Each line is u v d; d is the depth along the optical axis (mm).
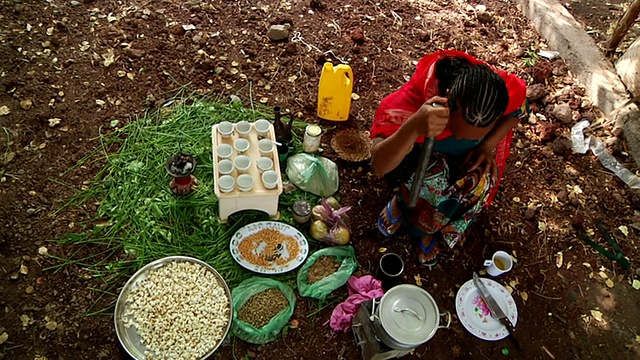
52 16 3516
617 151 3402
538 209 3113
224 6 3834
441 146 2449
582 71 3766
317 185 2893
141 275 2445
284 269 2600
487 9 4258
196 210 2748
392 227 2797
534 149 3381
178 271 2479
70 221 2656
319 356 2426
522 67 3846
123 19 3602
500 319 2633
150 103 3186
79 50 3367
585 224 3092
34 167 2826
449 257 2840
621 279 2902
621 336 2697
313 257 2648
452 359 2516
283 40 3672
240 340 2410
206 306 2402
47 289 2443
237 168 2656
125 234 2641
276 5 3934
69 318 2377
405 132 2117
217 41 3598
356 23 3916
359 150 3098
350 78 3096
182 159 2707
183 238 2660
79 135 2984
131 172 2857
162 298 2396
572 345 2637
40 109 3051
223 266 2600
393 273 2662
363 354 2391
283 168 3000
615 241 3043
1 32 3357
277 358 2395
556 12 4078
